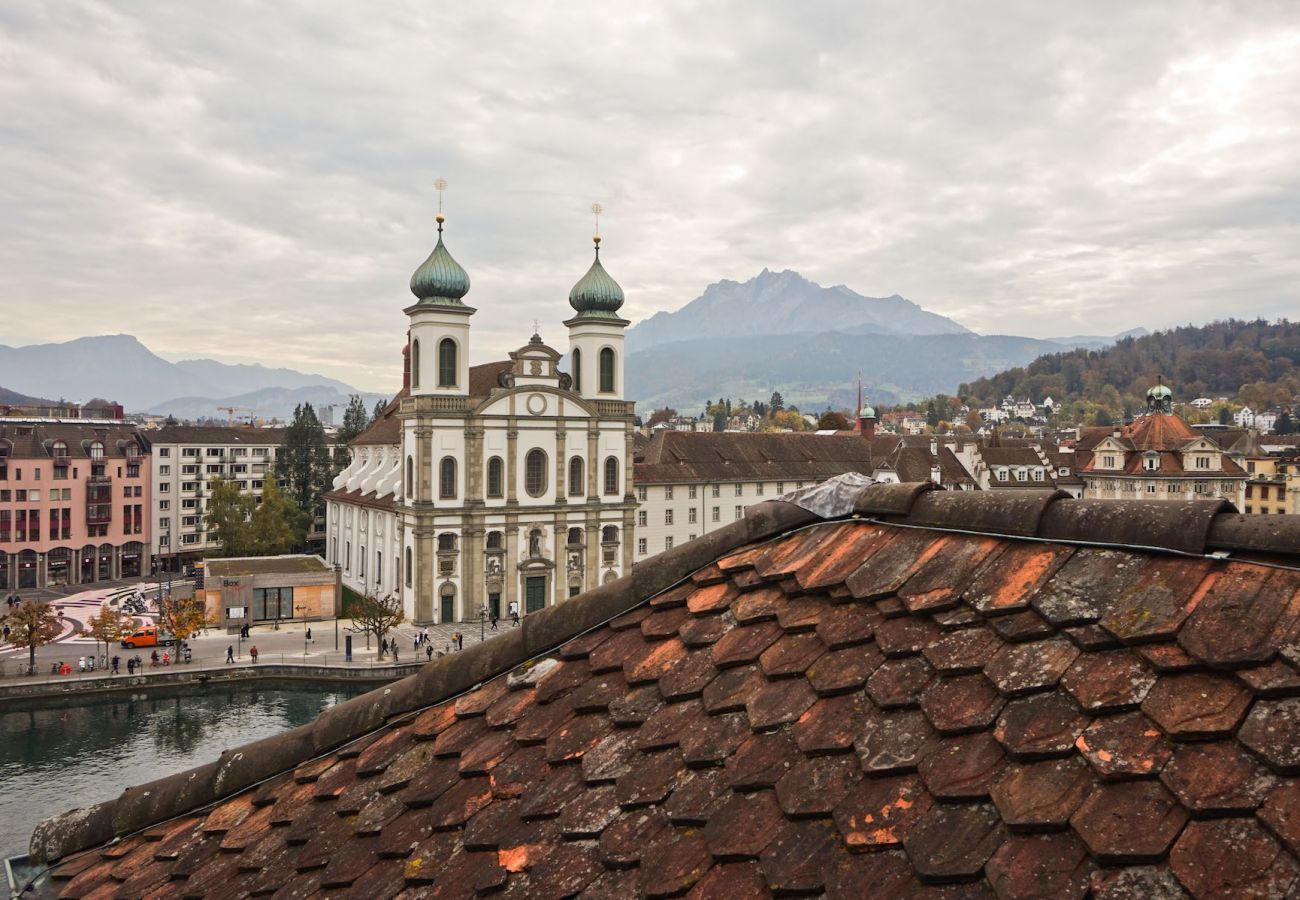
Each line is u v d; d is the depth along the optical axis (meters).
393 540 100.06
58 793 52.66
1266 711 3.94
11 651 82.75
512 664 6.91
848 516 6.79
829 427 172.50
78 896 6.41
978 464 155.25
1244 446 170.62
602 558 99.25
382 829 5.78
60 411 179.25
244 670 75.31
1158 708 4.12
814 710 5.07
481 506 91.44
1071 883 3.65
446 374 91.25
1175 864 3.56
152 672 73.31
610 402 99.50
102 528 139.62
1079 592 4.86
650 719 5.64
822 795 4.54
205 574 100.62
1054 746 4.16
